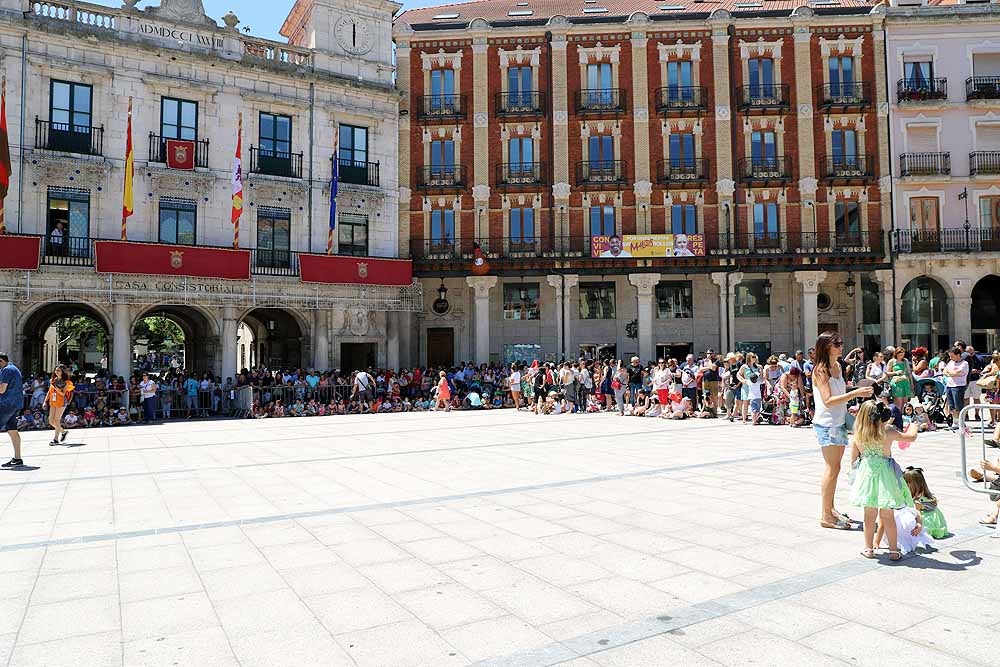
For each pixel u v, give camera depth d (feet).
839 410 24.20
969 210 111.04
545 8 129.70
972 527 24.53
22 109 83.66
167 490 33.01
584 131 115.24
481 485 33.27
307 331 101.40
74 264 84.28
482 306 112.27
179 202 93.15
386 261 105.40
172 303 90.12
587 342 117.60
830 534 23.80
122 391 75.05
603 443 50.19
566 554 21.59
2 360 43.42
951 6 112.88
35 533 24.72
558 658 14.21
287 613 16.85
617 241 109.70
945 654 14.23
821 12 114.11
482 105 115.55
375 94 108.37
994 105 111.14
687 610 16.83
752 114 113.91
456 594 18.07
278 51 101.65
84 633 15.72
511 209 115.24
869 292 115.44
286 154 101.65
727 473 36.11
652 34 115.24
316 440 54.44
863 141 112.98
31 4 85.20
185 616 16.71
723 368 75.15
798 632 15.44
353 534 24.23
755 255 109.50
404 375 98.27
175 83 92.43
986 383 48.70
